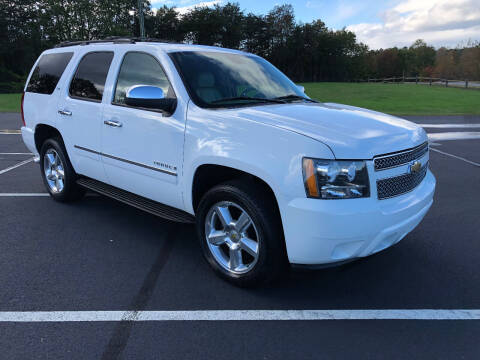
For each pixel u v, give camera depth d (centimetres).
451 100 2706
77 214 479
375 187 269
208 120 310
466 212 507
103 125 401
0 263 350
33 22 6419
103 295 302
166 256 373
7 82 6131
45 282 320
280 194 266
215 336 256
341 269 296
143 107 358
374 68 13750
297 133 268
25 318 270
